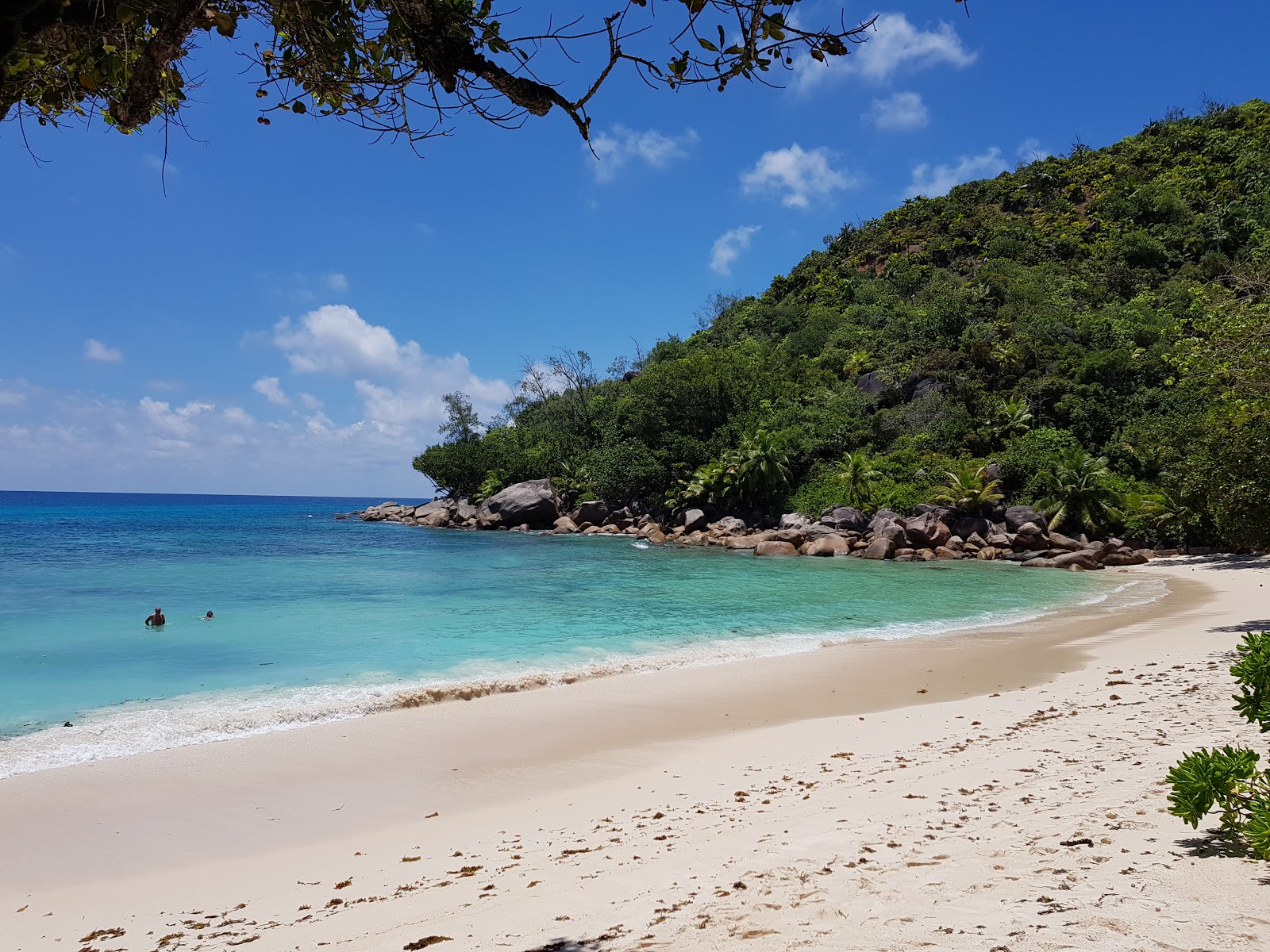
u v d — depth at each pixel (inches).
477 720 464.8
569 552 1699.1
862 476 1962.4
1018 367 2374.5
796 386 2704.2
